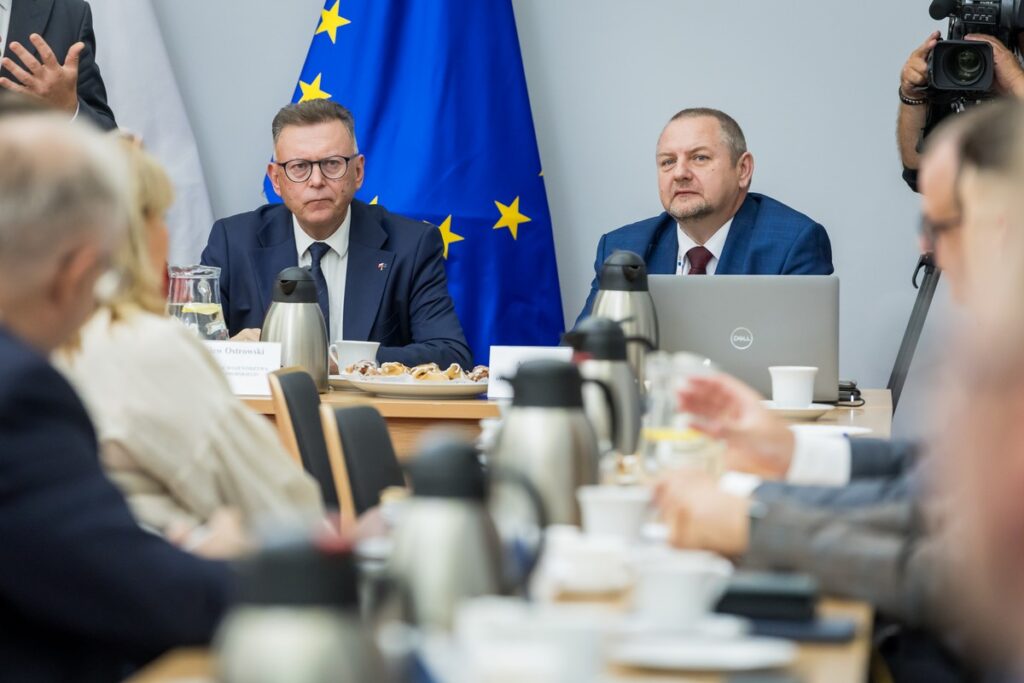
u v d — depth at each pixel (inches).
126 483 148.5
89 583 102.3
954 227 106.7
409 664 72.3
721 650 84.7
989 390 53.5
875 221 394.9
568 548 102.5
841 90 394.9
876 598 104.7
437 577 85.6
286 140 320.2
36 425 101.8
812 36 395.5
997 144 94.9
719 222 308.5
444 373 260.4
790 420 226.4
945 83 314.3
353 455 181.2
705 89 401.4
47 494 101.1
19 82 323.6
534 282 394.6
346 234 327.6
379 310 321.7
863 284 396.2
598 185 407.5
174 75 409.4
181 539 143.7
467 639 74.0
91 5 395.5
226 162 412.8
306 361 257.6
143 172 155.9
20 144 109.8
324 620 59.7
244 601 60.9
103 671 109.6
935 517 105.2
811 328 243.1
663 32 402.9
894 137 392.5
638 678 80.3
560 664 72.4
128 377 148.7
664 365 164.4
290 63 412.2
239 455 152.8
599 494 116.3
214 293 262.1
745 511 110.3
